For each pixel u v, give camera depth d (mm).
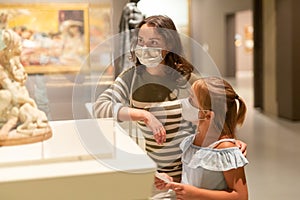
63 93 1364
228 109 1336
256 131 5648
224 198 1278
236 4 13805
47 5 1457
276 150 4594
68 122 1328
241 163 1316
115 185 933
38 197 896
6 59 1123
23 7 1431
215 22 14172
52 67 1504
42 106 1321
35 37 1488
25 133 1107
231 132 1365
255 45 7617
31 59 1504
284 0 6449
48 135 1147
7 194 877
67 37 1533
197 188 1235
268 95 7172
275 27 6805
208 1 13906
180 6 5977
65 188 905
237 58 17172
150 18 1184
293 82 6281
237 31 17062
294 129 5758
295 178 3607
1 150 1037
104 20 1181
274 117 6730
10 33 1127
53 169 927
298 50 6246
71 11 1468
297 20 6246
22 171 912
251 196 3182
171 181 1173
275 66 6844
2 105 1107
